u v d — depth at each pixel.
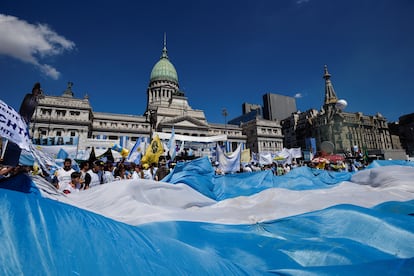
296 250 3.85
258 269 3.31
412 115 112.06
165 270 2.42
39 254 1.96
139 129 95.88
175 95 109.25
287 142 128.88
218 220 5.54
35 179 4.71
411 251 3.57
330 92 109.38
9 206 2.25
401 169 10.84
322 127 106.62
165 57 144.62
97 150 29.42
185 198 7.88
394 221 4.30
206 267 2.72
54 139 38.66
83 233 2.44
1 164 4.25
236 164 20.53
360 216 4.68
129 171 16.61
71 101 81.12
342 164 27.06
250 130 119.06
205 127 94.06
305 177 14.13
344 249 3.72
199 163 13.63
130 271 2.25
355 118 106.50
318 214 5.19
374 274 2.71
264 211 6.41
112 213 5.32
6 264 1.77
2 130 3.40
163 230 4.43
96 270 2.10
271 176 13.61
